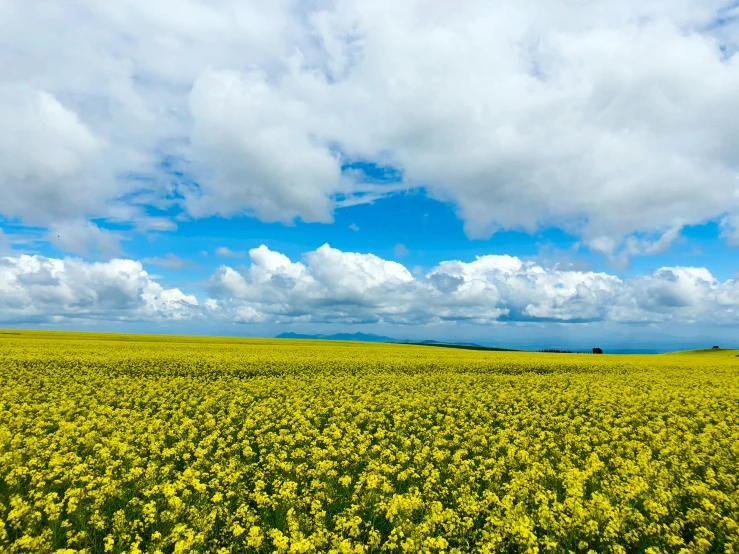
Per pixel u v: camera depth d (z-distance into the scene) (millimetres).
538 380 28266
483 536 7887
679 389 24125
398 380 27078
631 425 16766
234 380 25422
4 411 15828
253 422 15141
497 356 50031
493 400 21125
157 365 30828
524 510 8594
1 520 7816
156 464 10844
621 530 8203
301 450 12156
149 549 7641
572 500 8680
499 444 13273
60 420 14953
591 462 11422
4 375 24250
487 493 9266
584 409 19859
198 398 20000
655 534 8242
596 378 29875
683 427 15930
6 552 7332
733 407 19438
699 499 9633
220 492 9977
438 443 13398
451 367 35375
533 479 10352
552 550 7723
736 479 10844
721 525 8289
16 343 44188
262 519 8883
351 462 12273
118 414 16656
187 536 7418
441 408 19438
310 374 29547
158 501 9469
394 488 10531
